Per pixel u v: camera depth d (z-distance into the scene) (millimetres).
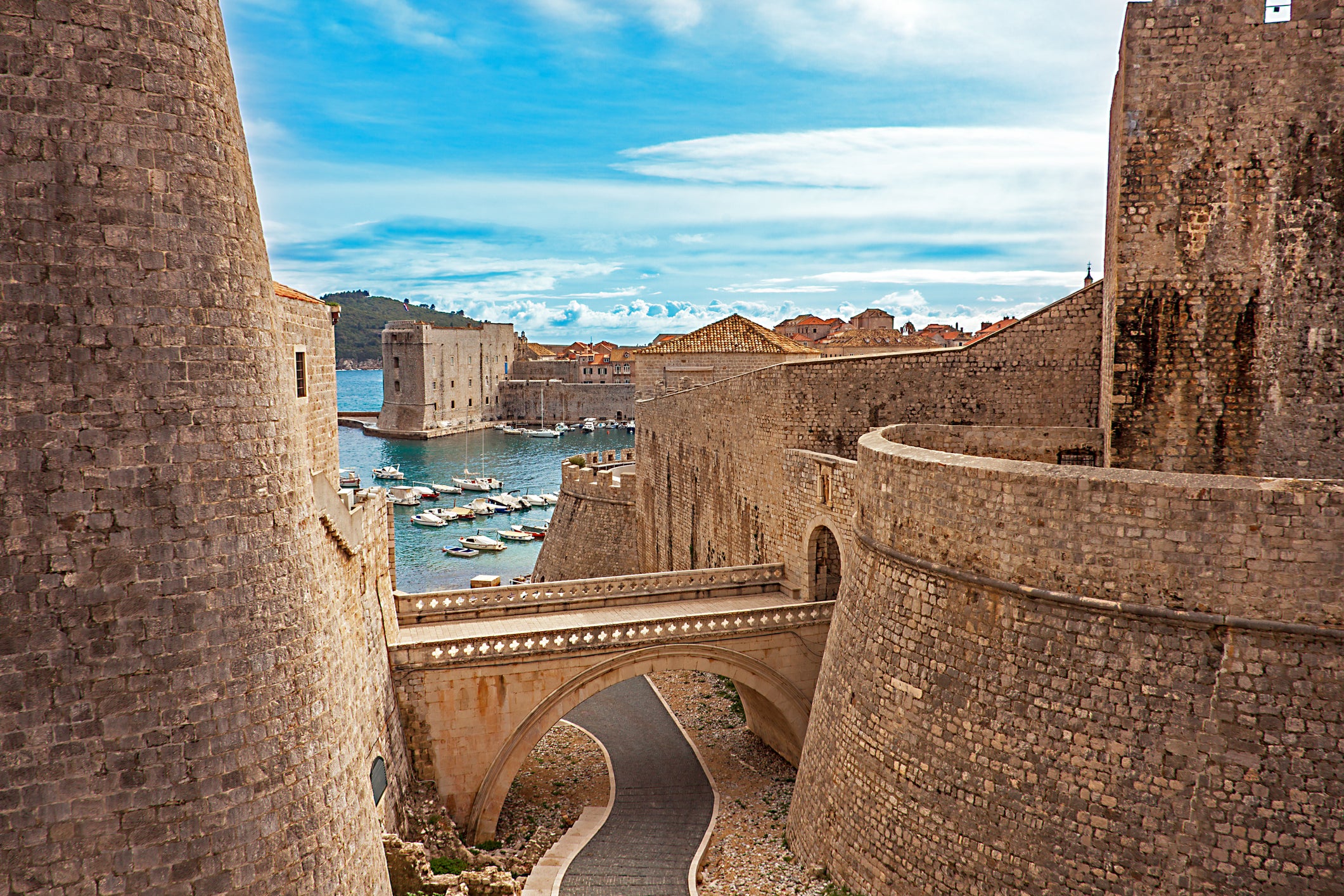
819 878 21766
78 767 10477
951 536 19016
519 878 24609
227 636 11523
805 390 35375
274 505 12352
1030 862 16688
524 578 73375
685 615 29062
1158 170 24672
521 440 173500
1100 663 16250
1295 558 14586
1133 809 15594
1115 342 25391
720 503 43406
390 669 26391
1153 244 24891
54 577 10367
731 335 59281
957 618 18781
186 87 11289
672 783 30719
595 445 164750
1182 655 15453
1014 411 35000
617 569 60562
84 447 10531
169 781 10992
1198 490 15289
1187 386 25094
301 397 21000
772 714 32250
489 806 27328
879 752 20359
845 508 29438
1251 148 24062
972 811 17797
